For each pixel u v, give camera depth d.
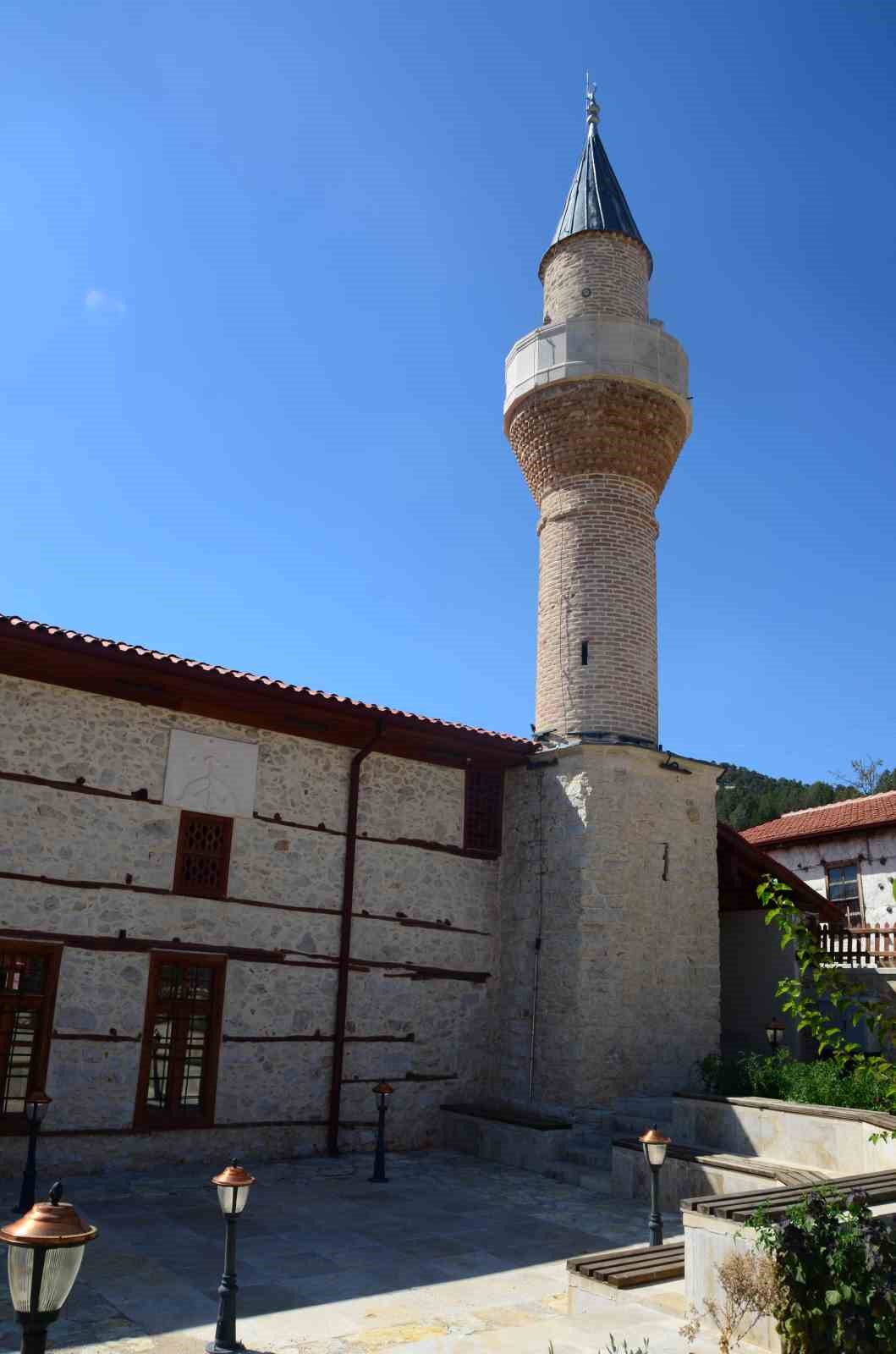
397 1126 16.73
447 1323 8.45
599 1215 12.41
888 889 26.83
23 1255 4.95
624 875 17.59
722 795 64.38
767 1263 6.62
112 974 14.35
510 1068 17.66
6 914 13.69
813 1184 8.89
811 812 31.61
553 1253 10.69
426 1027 17.39
